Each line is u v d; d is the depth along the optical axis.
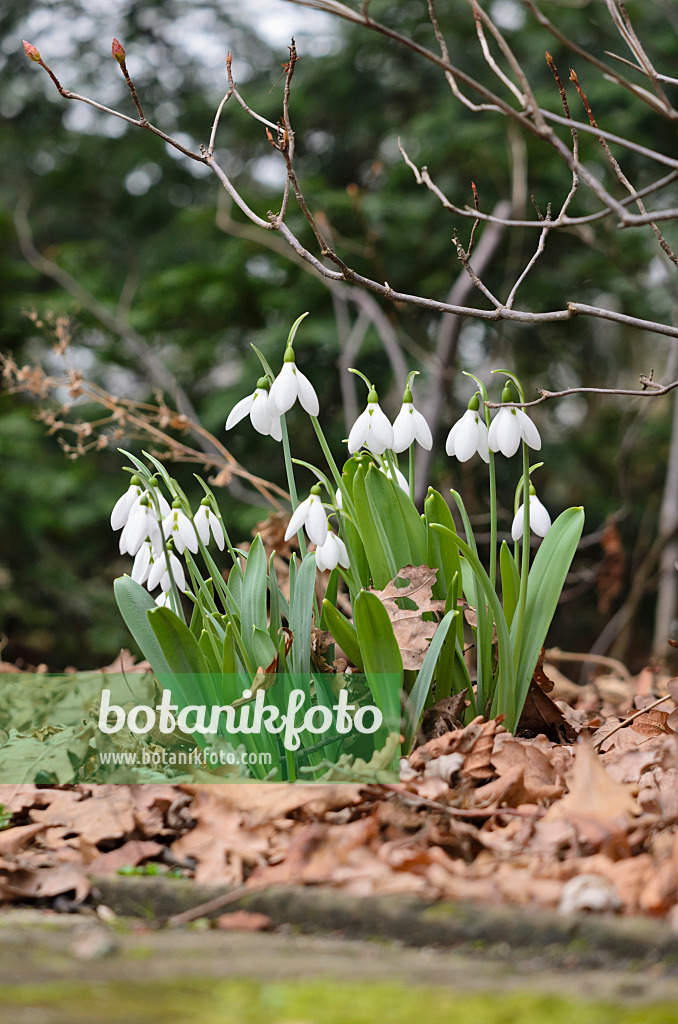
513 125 6.39
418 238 8.37
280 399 1.93
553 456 8.66
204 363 8.62
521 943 1.21
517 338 8.94
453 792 1.70
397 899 1.29
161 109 10.59
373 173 5.95
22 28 10.30
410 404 2.03
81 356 8.15
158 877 1.51
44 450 8.41
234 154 10.62
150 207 10.48
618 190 6.69
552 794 1.72
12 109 10.48
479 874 1.40
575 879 1.32
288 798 1.69
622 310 8.41
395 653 1.84
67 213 10.58
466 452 1.97
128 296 7.42
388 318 7.33
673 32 8.26
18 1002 1.01
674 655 5.22
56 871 1.52
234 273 8.40
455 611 1.94
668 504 5.55
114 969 1.12
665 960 1.14
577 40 8.39
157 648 2.04
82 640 8.46
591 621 8.74
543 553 2.14
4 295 8.69
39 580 8.15
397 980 1.09
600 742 2.15
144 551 2.10
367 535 2.08
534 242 8.31
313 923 1.32
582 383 9.33
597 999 1.02
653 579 6.24
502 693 2.01
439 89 9.41
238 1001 1.02
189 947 1.22
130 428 6.21
